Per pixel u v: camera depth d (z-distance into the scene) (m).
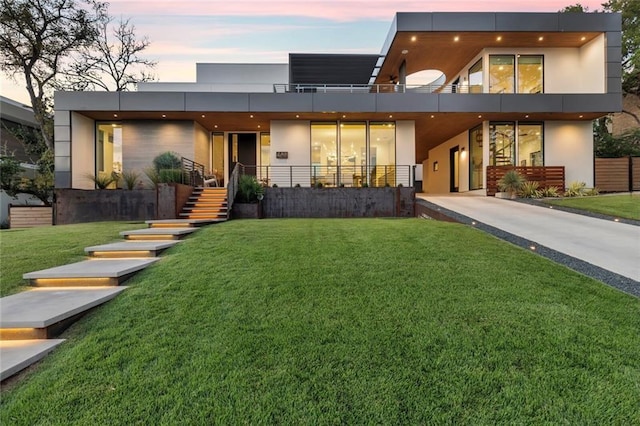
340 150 13.88
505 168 13.62
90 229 7.91
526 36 12.96
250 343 2.74
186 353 2.64
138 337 2.91
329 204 11.41
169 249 5.71
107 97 12.20
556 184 13.54
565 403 2.05
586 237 6.24
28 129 19.20
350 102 12.44
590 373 2.31
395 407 2.05
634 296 3.51
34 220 12.52
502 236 6.39
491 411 2.01
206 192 11.41
